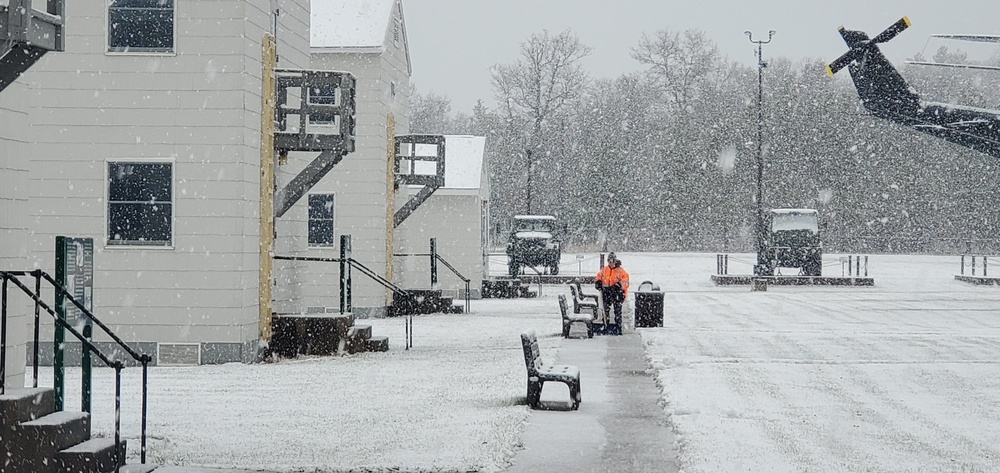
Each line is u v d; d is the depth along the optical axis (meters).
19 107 14.80
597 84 128.62
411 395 17.50
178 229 23.08
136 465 11.43
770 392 17.80
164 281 23.08
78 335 11.08
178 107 23.16
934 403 16.81
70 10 23.25
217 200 23.08
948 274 70.88
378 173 36.56
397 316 37.66
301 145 24.77
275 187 25.41
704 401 16.53
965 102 117.44
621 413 15.68
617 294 30.05
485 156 48.78
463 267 46.31
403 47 40.72
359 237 36.53
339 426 14.34
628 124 121.88
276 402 16.75
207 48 23.14
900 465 11.85
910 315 38.72
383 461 11.84
